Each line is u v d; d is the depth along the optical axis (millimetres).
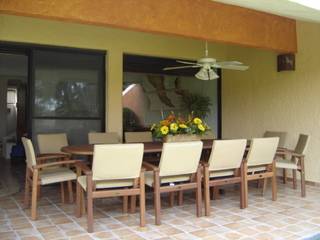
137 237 3049
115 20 3697
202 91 7328
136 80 6547
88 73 5797
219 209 3963
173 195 4215
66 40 5500
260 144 4059
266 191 4887
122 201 4188
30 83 5363
